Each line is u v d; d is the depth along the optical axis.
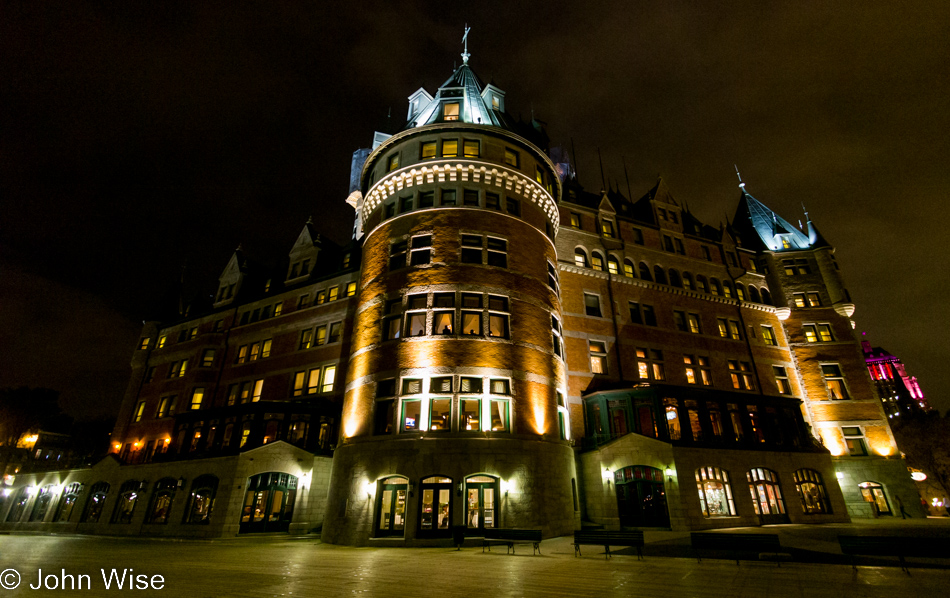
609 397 28.86
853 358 38.91
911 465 53.47
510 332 24.44
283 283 41.31
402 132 28.64
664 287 37.78
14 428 60.97
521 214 28.14
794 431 31.36
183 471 28.42
